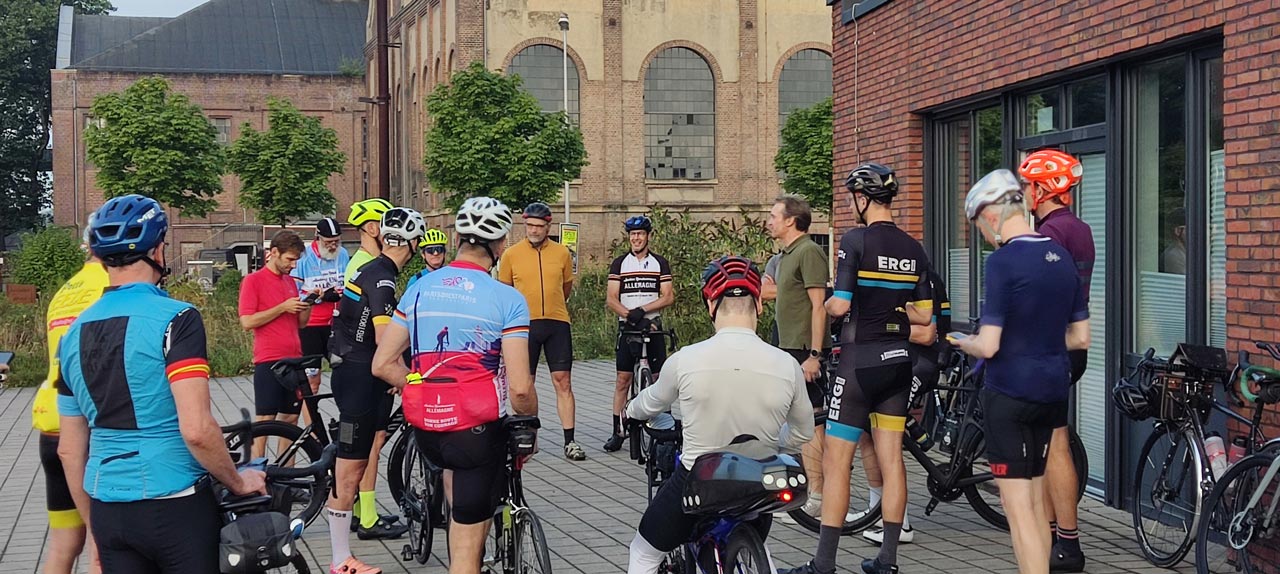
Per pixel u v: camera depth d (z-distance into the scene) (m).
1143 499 7.18
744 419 4.77
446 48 44.25
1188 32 7.18
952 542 7.36
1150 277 8.07
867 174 6.36
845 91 12.12
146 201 4.08
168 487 3.94
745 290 4.91
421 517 7.02
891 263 6.24
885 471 6.38
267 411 8.69
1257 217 6.64
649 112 43.09
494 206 5.41
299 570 4.86
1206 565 6.27
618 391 11.05
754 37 43.59
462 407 5.25
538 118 32.59
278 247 8.54
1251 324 6.70
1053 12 8.58
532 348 10.66
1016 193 5.68
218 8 64.62
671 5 42.91
